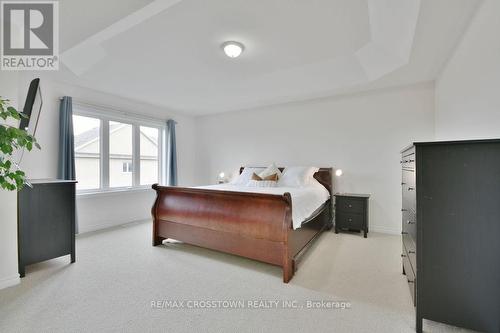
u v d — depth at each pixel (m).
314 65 3.23
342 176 4.10
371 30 2.34
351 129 4.02
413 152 1.60
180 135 5.46
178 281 2.19
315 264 2.58
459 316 1.44
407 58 2.71
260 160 4.93
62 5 1.91
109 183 4.16
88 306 1.79
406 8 2.00
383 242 3.31
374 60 2.96
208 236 2.71
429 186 1.48
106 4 1.90
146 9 1.98
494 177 1.35
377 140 3.83
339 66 3.20
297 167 4.20
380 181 3.81
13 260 2.10
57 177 3.42
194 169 5.80
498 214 1.35
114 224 4.17
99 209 3.97
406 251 2.05
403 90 3.63
